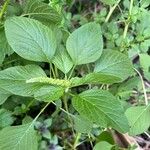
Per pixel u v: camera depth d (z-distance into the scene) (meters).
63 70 0.25
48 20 0.30
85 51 0.25
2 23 0.29
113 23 0.35
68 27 0.36
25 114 0.32
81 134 0.32
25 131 0.25
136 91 0.35
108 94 0.24
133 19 0.33
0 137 0.25
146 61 0.32
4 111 0.29
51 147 0.31
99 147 0.29
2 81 0.24
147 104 0.30
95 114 0.23
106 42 0.36
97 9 0.41
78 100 0.24
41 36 0.24
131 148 0.32
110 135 0.32
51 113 0.35
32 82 0.24
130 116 0.29
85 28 0.25
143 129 0.29
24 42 0.24
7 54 0.30
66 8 0.39
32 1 0.28
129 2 0.35
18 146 0.25
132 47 0.34
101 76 0.23
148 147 0.36
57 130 0.34
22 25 0.24
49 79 0.24
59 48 0.26
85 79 0.23
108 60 0.26
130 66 0.26
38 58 0.25
